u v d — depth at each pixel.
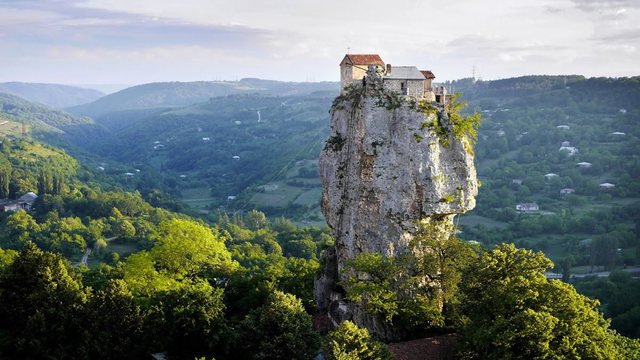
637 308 152.00
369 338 66.88
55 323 78.50
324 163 91.19
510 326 65.94
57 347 77.31
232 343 77.19
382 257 81.75
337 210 88.25
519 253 80.25
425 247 82.19
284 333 73.19
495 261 78.19
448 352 72.19
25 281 84.06
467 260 79.00
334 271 94.94
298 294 99.88
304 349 73.25
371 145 83.06
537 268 77.81
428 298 79.25
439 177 81.56
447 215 84.88
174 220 104.56
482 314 71.81
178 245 97.00
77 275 97.19
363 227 83.75
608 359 64.94
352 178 85.62
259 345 75.00
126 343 76.25
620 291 169.12
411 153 81.62
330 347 64.56
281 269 117.62
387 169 82.31
